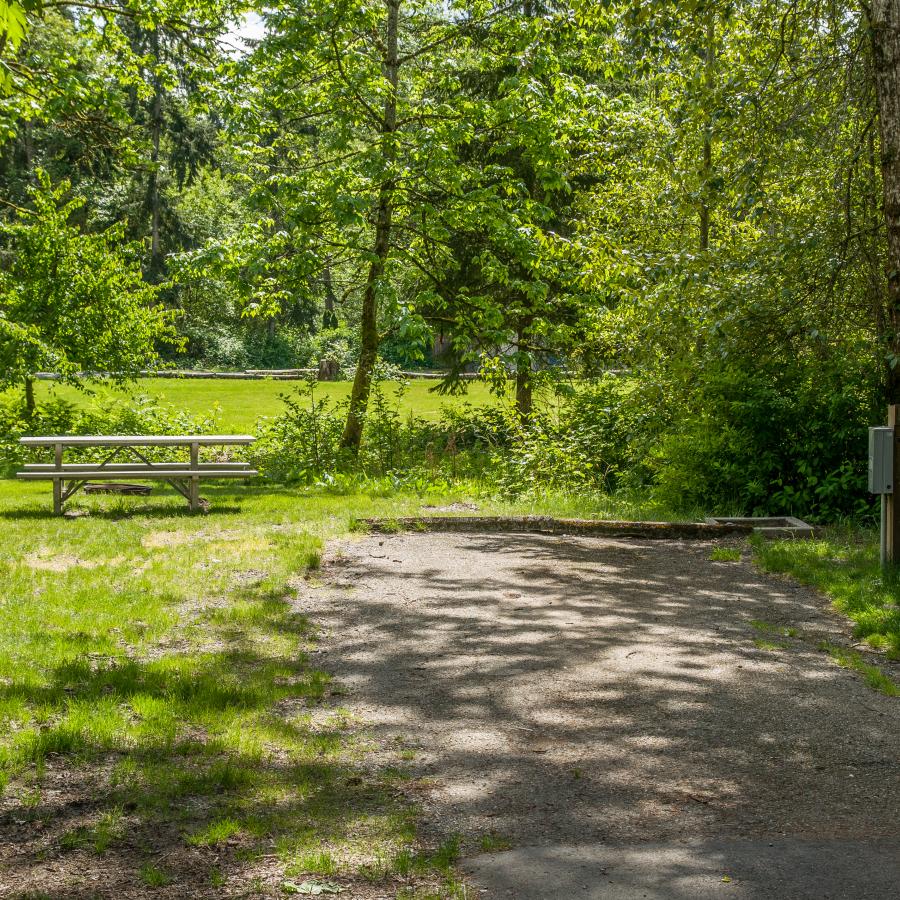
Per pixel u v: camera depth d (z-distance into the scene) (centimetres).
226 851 361
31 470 1107
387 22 1812
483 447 1788
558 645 639
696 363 1191
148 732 473
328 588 790
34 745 447
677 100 1291
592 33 1570
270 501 1238
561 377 1817
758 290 1117
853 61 1033
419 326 1566
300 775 434
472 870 346
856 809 403
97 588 750
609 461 1442
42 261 1828
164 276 4491
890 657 615
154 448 1728
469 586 799
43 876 341
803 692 552
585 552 941
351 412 1706
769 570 862
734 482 1158
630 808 403
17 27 312
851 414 1102
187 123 4156
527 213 1761
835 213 1098
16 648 592
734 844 366
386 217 1773
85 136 1847
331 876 343
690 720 507
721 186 1163
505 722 505
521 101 1638
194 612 704
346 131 1697
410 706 529
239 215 4919
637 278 1232
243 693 533
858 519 1073
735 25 1168
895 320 940
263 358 5062
